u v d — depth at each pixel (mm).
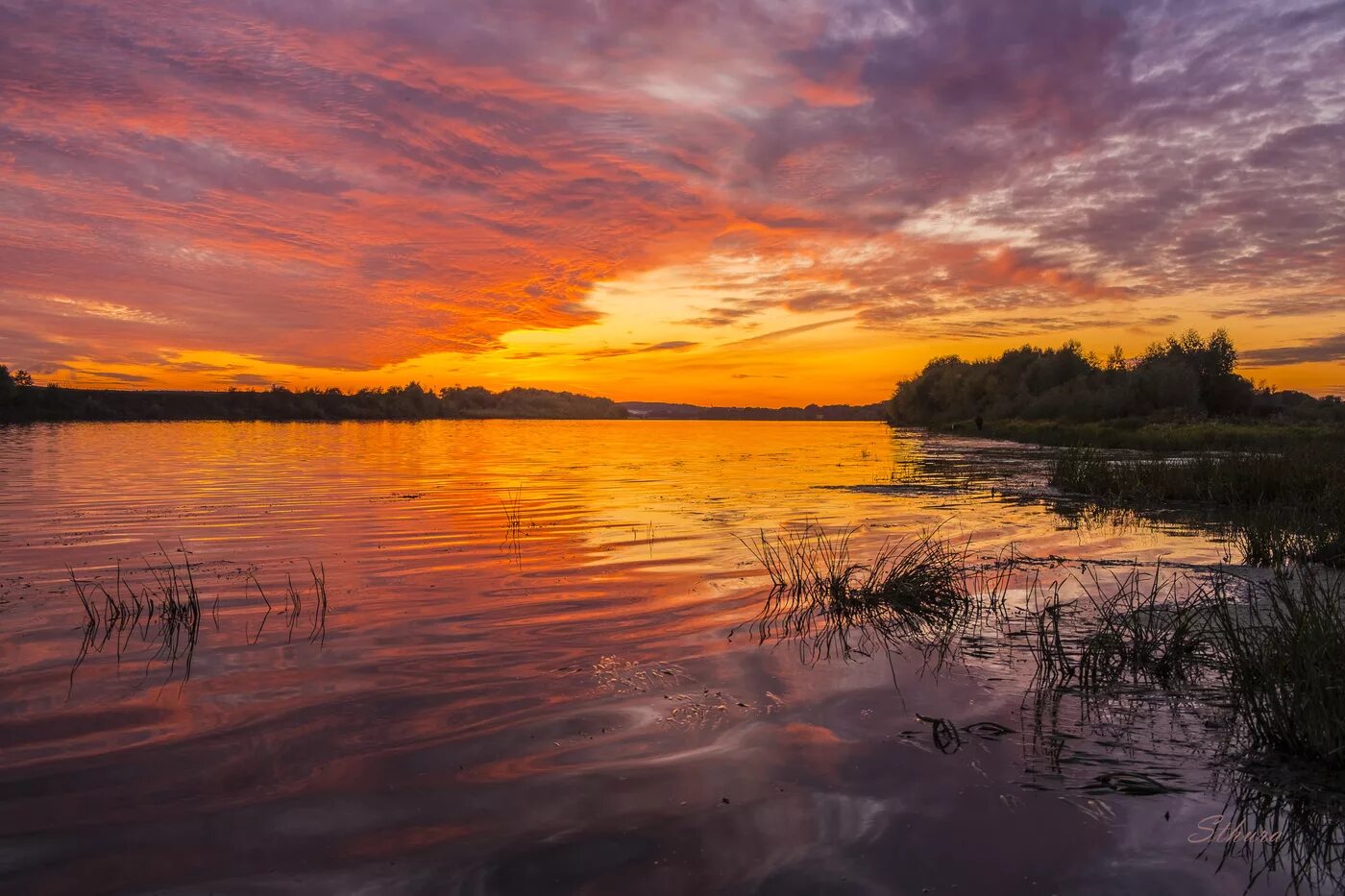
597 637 6469
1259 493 15969
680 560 9766
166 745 4336
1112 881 3061
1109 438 37781
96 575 8750
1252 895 2959
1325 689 4273
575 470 25062
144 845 3330
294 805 3676
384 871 3145
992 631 6723
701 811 3623
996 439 51875
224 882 3072
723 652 6078
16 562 9492
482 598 7770
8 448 32281
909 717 4762
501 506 15148
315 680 5395
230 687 5262
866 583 8234
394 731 4535
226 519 13242
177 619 6891
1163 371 54156
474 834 3430
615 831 3449
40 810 3625
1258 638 5332
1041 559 9914
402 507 14930
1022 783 3883
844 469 26062
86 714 4789
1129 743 4363
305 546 10633
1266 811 3596
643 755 4223
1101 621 6676
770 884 3043
